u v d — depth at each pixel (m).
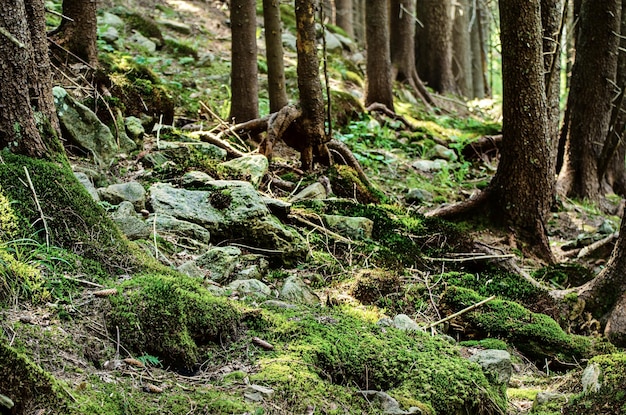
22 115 4.50
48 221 4.11
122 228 5.11
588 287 6.50
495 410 3.88
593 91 10.92
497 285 6.37
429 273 6.46
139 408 3.11
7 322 3.28
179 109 9.26
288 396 3.42
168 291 3.78
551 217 9.77
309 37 7.58
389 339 4.14
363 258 6.26
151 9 13.52
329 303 5.31
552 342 5.54
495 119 16.17
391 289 5.81
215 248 5.38
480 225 8.01
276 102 9.00
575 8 11.97
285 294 5.06
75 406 2.94
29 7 4.76
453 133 12.71
